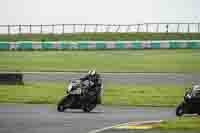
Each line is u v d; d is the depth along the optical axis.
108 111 53.34
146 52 156.50
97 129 39.97
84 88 52.09
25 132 38.41
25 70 112.06
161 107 57.81
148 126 41.53
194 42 167.62
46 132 38.38
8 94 69.50
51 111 52.72
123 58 140.62
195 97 48.19
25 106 57.81
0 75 82.50
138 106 58.59
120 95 68.75
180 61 132.12
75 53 156.25
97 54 152.38
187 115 49.50
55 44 169.50
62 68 117.88
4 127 40.94
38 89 75.56
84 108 52.09
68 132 38.34
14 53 157.75
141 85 81.69
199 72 108.19
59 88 76.94
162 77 96.50
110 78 94.25
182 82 86.94
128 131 39.03
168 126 41.53
